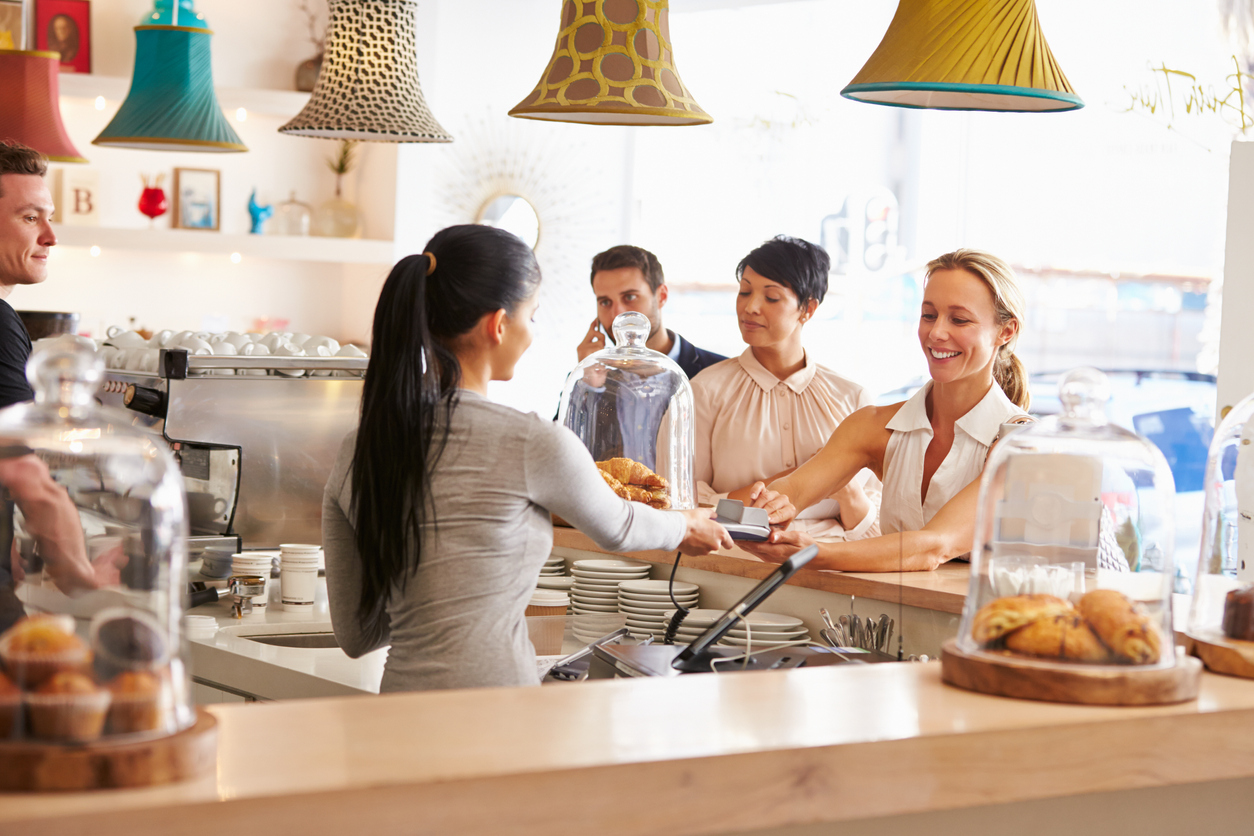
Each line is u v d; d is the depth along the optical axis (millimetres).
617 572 2598
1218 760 1240
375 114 3557
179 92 4020
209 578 2988
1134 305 5500
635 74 2666
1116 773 1196
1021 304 2576
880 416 2895
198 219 6121
